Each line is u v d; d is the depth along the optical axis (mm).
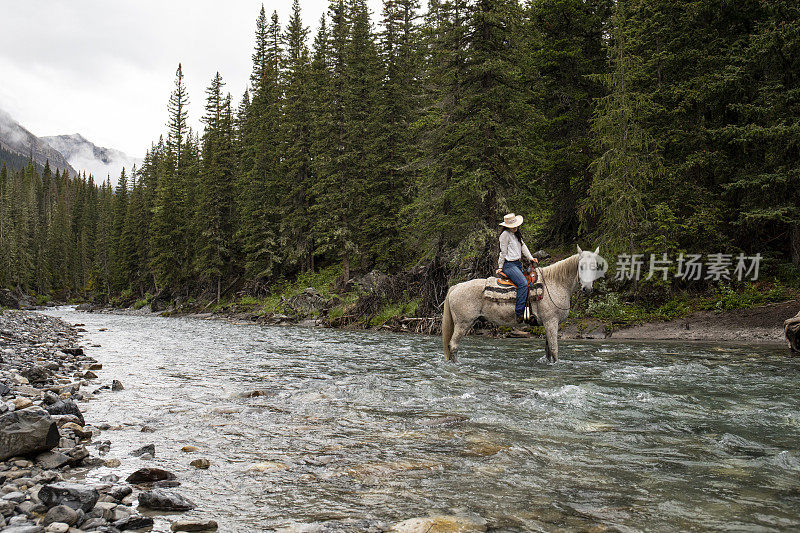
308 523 2996
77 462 4191
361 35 39094
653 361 10578
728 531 2830
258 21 64750
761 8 20547
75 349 12516
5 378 7789
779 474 3809
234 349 14250
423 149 23453
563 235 29922
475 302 10695
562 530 2865
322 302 33344
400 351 13430
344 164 37844
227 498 3473
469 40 21656
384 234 34812
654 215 20906
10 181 131750
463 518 3045
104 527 2951
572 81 28281
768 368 9359
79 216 117750
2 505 3129
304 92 45656
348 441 4832
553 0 27578
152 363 11031
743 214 18750
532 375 8672
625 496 3393
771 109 18297
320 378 8734
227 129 56562
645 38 23359
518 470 3955
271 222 47281
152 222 60875
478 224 21422
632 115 20797
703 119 21234
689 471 3891
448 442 4746
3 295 72750
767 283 19250
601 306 19547
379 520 3049
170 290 58625
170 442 4887
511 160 21344
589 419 5559
